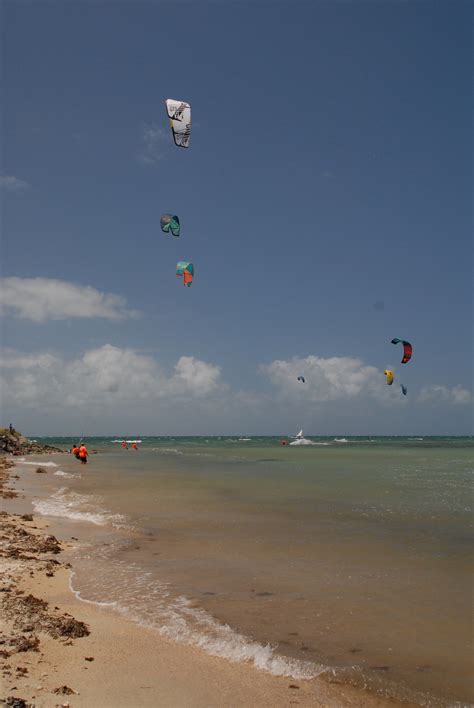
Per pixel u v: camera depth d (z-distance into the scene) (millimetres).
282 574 11055
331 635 8047
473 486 26594
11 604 8641
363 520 17000
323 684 6676
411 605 9266
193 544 13688
